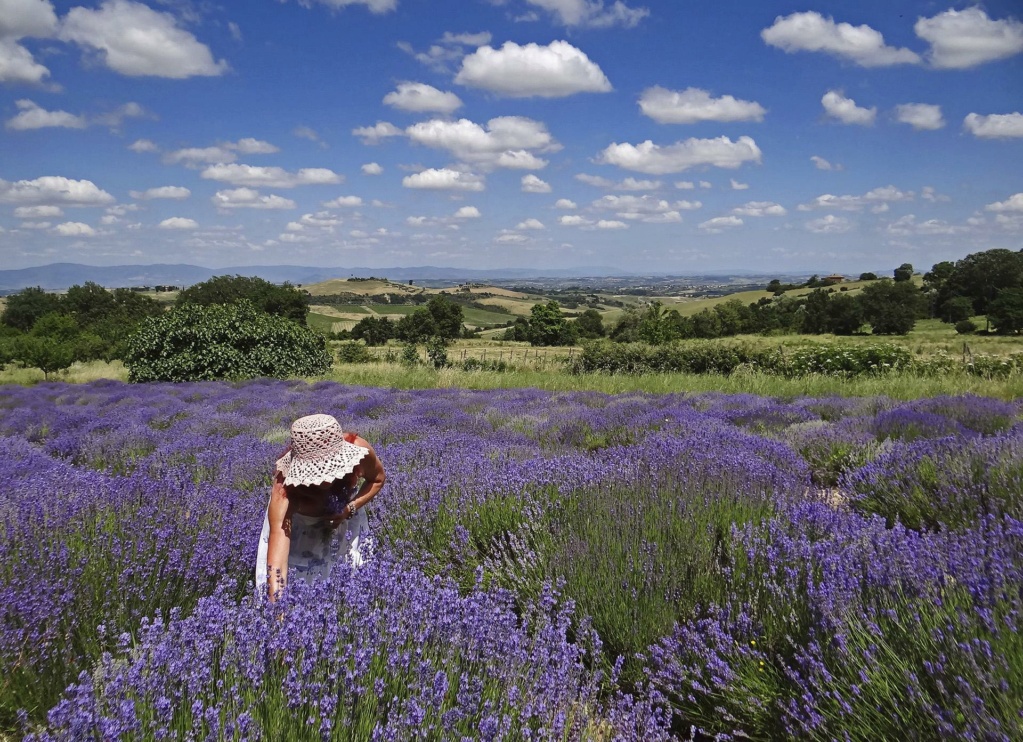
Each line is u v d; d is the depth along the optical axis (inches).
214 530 175.3
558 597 145.6
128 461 342.3
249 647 94.0
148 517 175.9
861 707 96.8
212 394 719.7
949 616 104.9
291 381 869.2
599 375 896.9
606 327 4680.1
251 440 372.8
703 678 119.0
